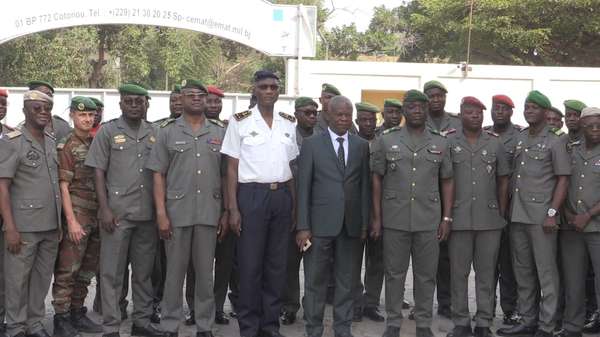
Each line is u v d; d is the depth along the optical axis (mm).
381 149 5199
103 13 11734
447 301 6008
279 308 5164
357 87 13562
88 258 5312
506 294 5824
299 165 5109
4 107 4766
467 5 19797
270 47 12422
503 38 18953
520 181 5332
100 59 19844
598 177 5062
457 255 5316
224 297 5660
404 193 5102
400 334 5477
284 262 5125
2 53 17969
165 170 4969
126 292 5684
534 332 5398
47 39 18516
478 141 5352
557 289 5250
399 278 5184
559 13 18812
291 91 12688
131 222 5031
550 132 5293
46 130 5531
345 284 5117
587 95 13656
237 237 5074
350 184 5047
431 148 5125
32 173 4797
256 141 4977
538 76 13578
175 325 4996
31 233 4789
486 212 5273
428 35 22797
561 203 5176
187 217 4895
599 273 5090
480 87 13641
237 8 12203
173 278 4969
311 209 5082
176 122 5008
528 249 5344
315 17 12477
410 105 5086
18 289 4773
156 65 22078
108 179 5039
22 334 4820
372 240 5750
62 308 5105
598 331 5574
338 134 5105
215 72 25891
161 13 11906
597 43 20312
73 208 5145
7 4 11484
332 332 5465
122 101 5062
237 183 5020
